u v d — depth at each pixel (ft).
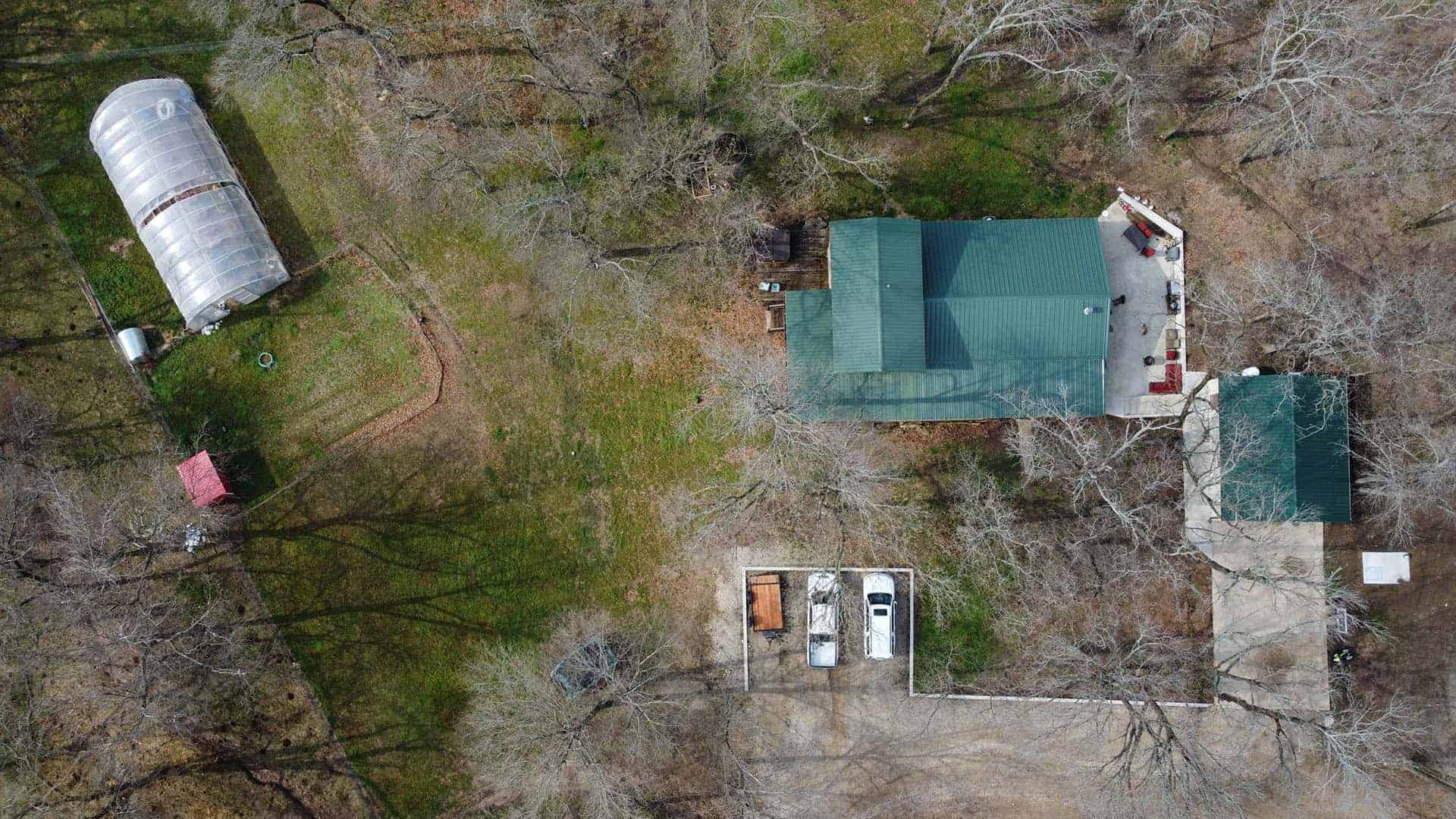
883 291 96.78
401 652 112.37
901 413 101.96
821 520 109.29
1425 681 105.19
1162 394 106.32
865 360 97.14
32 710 112.68
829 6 111.86
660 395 111.45
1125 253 107.45
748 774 108.47
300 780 112.88
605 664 106.52
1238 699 97.45
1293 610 105.81
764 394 97.04
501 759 108.17
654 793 110.42
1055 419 102.73
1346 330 95.09
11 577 108.47
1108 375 106.52
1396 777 105.60
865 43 111.55
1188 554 104.99
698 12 107.96
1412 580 105.40
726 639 110.52
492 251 112.88
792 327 102.94
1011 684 107.96
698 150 108.47
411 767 111.86
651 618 111.04
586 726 106.11
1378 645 105.70
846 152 110.93
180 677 112.27
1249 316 106.63
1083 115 108.68
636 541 111.34
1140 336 106.63
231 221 108.78
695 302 111.24
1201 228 107.65
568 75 111.96
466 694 111.34
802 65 111.65
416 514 112.78
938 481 108.78
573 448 112.06
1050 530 107.65
